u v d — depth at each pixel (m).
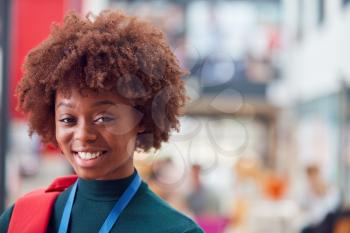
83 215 1.22
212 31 6.87
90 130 1.15
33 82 1.22
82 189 1.24
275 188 6.60
